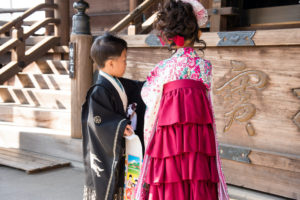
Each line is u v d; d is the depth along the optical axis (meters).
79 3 3.76
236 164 3.04
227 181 3.11
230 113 3.06
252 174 2.96
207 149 1.68
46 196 3.04
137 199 1.79
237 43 2.90
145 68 3.54
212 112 1.80
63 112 4.40
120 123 1.95
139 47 3.55
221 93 3.09
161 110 1.74
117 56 2.02
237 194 2.96
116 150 1.97
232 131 3.07
